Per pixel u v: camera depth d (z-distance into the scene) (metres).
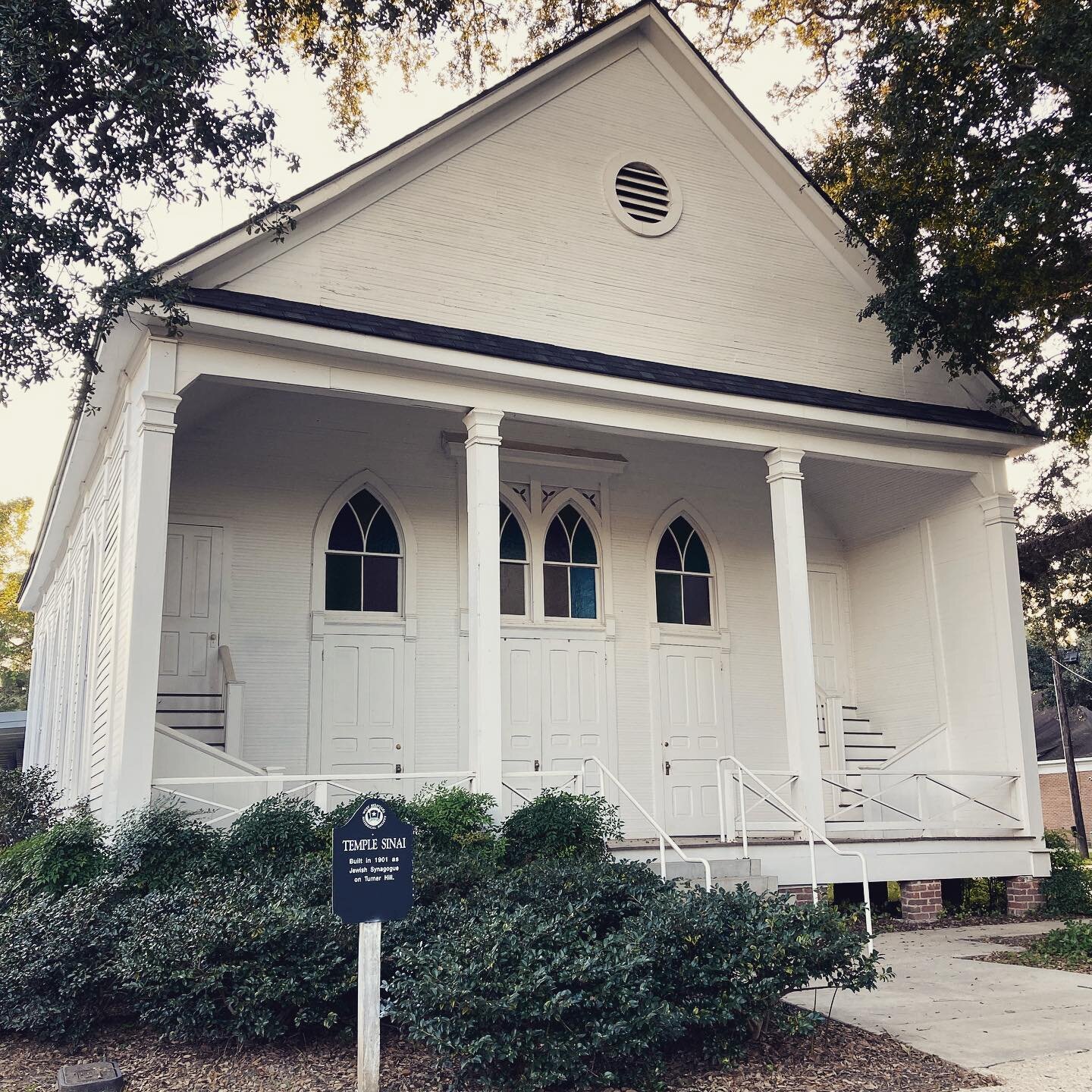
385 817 5.95
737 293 13.19
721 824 11.61
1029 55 11.31
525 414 11.13
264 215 9.95
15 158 8.66
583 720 13.77
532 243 12.03
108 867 8.21
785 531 12.41
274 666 12.16
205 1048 6.70
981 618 14.05
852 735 15.22
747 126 13.48
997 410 14.20
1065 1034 7.05
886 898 13.74
